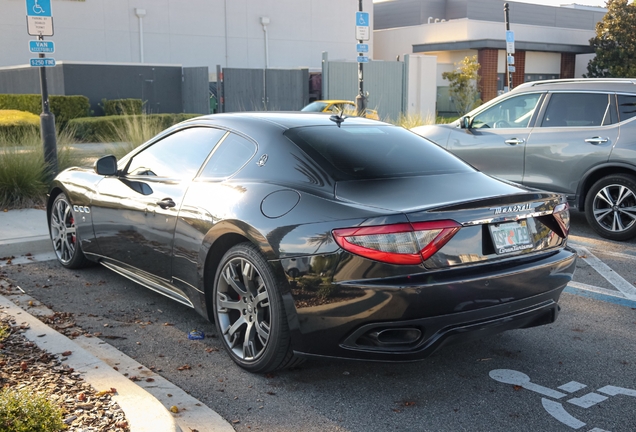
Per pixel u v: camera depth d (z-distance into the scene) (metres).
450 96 38.91
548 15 55.19
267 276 3.53
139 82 25.66
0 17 29.39
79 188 5.49
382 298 3.16
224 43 36.59
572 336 4.47
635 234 7.25
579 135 7.50
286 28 38.88
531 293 3.54
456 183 3.78
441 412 3.34
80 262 5.85
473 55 41.25
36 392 3.13
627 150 7.10
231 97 27.78
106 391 3.16
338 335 3.34
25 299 5.02
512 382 3.71
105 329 4.47
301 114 4.52
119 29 32.91
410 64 31.92
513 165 8.06
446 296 3.22
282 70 28.92
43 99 9.01
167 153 4.73
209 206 3.99
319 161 3.75
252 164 3.99
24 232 6.92
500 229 3.49
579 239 7.53
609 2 43.28
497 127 8.36
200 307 4.19
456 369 3.89
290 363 3.66
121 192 4.90
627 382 3.72
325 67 29.75
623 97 7.30
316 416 3.28
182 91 27.03
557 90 7.84
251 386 3.62
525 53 44.00
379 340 3.30
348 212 3.33
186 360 3.98
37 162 8.73
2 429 2.61
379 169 3.79
